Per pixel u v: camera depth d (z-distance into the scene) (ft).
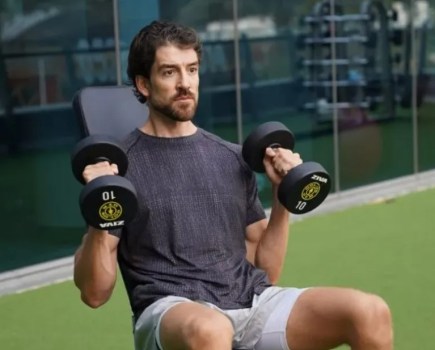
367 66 31.96
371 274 22.98
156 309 11.56
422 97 34.40
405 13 33.42
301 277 22.81
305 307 11.71
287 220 12.81
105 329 19.40
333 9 30.63
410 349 17.88
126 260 12.15
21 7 22.68
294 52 29.48
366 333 11.25
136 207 11.33
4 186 22.74
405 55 33.53
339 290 11.66
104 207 11.19
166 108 12.17
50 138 23.48
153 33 12.23
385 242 26.05
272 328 11.81
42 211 23.44
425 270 23.22
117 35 24.54
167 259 11.96
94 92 14.07
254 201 12.78
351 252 25.03
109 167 11.63
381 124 32.71
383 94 32.73
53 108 23.47
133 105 14.11
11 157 22.79
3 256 22.77
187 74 12.16
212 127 27.14
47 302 21.42
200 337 10.75
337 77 30.91
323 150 30.55
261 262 12.75
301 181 12.07
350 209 30.48
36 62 23.06
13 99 22.74
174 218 12.00
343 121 31.19
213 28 27.02
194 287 11.82
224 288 11.93
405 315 19.85
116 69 24.59
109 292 11.86
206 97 26.91
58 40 23.41
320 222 28.60
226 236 12.19
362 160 31.99
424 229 27.50
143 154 12.27
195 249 11.99
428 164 34.83
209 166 12.37
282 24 29.07
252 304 11.98
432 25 34.68
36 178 23.30
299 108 29.73
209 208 12.15
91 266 11.60
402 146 33.65
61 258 23.84
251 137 12.57
